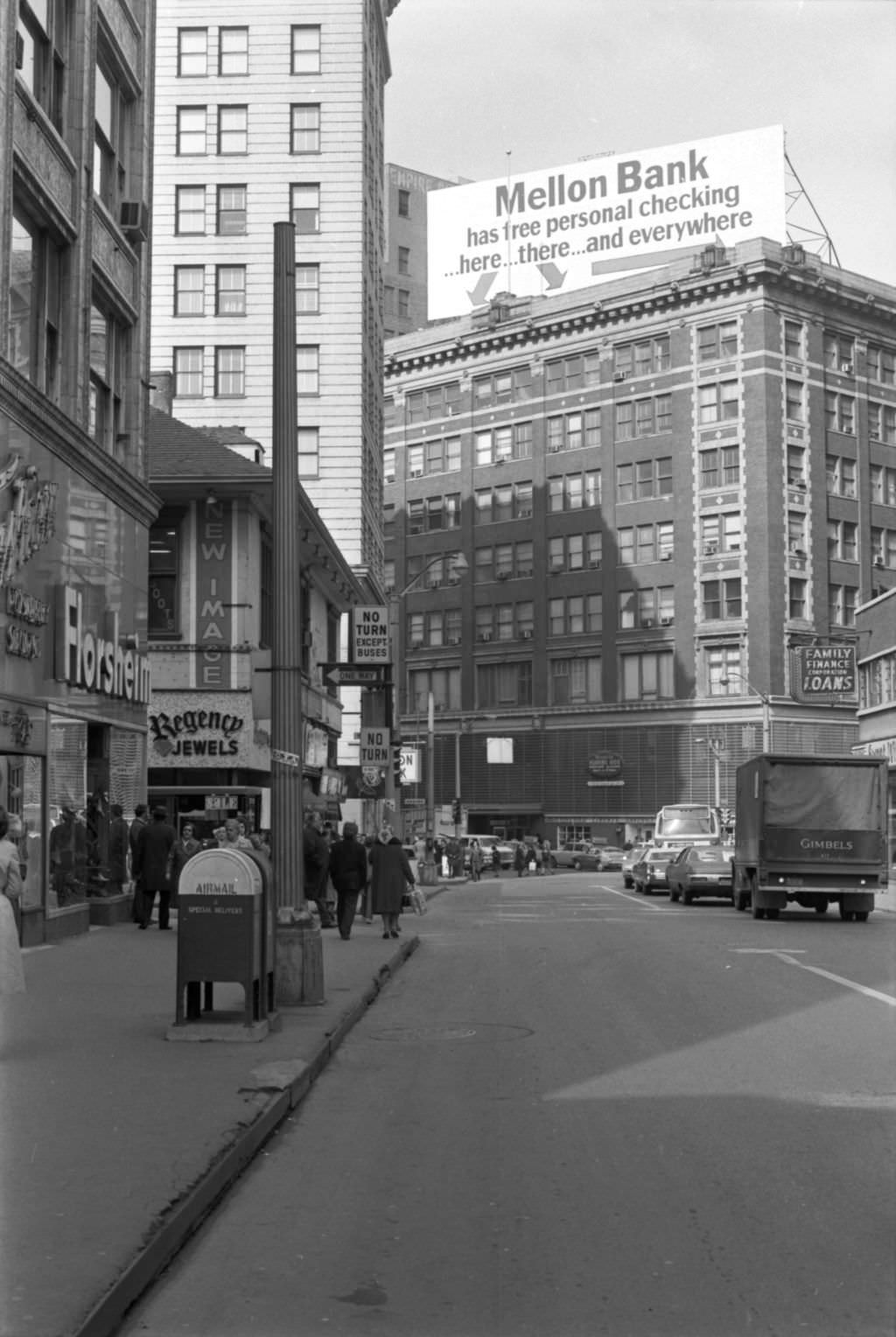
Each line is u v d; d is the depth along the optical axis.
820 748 82.88
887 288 88.31
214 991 15.24
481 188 94.25
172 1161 7.66
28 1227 6.42
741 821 35.25
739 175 85.19
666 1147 8.57
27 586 20.58
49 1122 8.70
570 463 91.50
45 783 21.45
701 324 85.50
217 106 59.94
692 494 85.38
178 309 59.31
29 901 21.12
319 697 45.72
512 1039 13.22
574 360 91.75
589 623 90.06
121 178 27.84
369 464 62.91
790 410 83.81
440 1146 8.71
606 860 82.19
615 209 89.38
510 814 92.81
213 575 35.28
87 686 23.23
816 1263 6.29
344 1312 5.73
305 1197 7.53
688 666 85.00
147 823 25.73
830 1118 9.38
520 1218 7.07
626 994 16.72
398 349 100.31
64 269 23.41
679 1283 6.04
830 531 84.88
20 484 19.86
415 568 99.56
